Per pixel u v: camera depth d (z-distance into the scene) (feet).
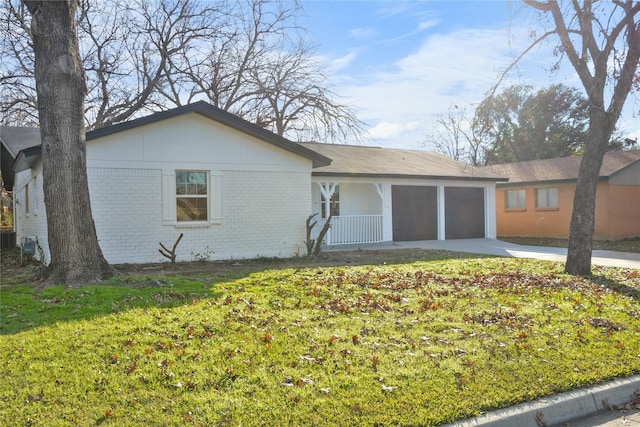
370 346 16.29
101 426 10.80
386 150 74.95
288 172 45.27
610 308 22.39
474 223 67.51
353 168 56.75
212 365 14.37
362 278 29.78
